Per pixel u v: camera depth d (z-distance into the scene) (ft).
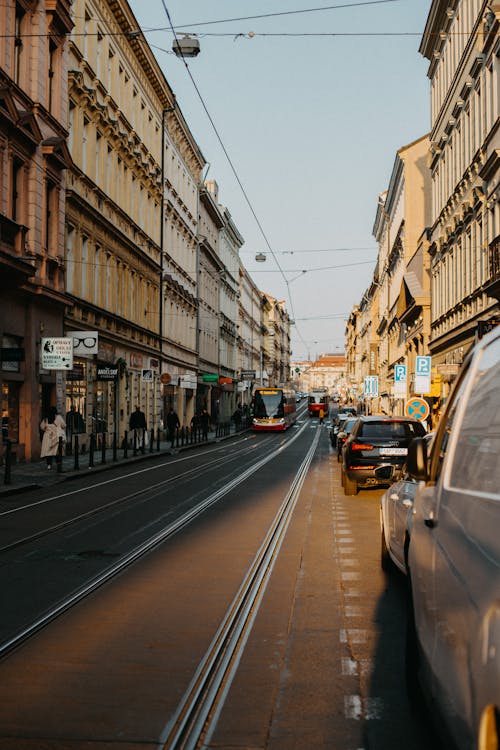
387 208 224.33
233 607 24.49
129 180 131.44
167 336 162.20
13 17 80.53
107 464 86.28
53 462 87.30
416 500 17.67
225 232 260.42
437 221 123.54
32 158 84.84
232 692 17.20
